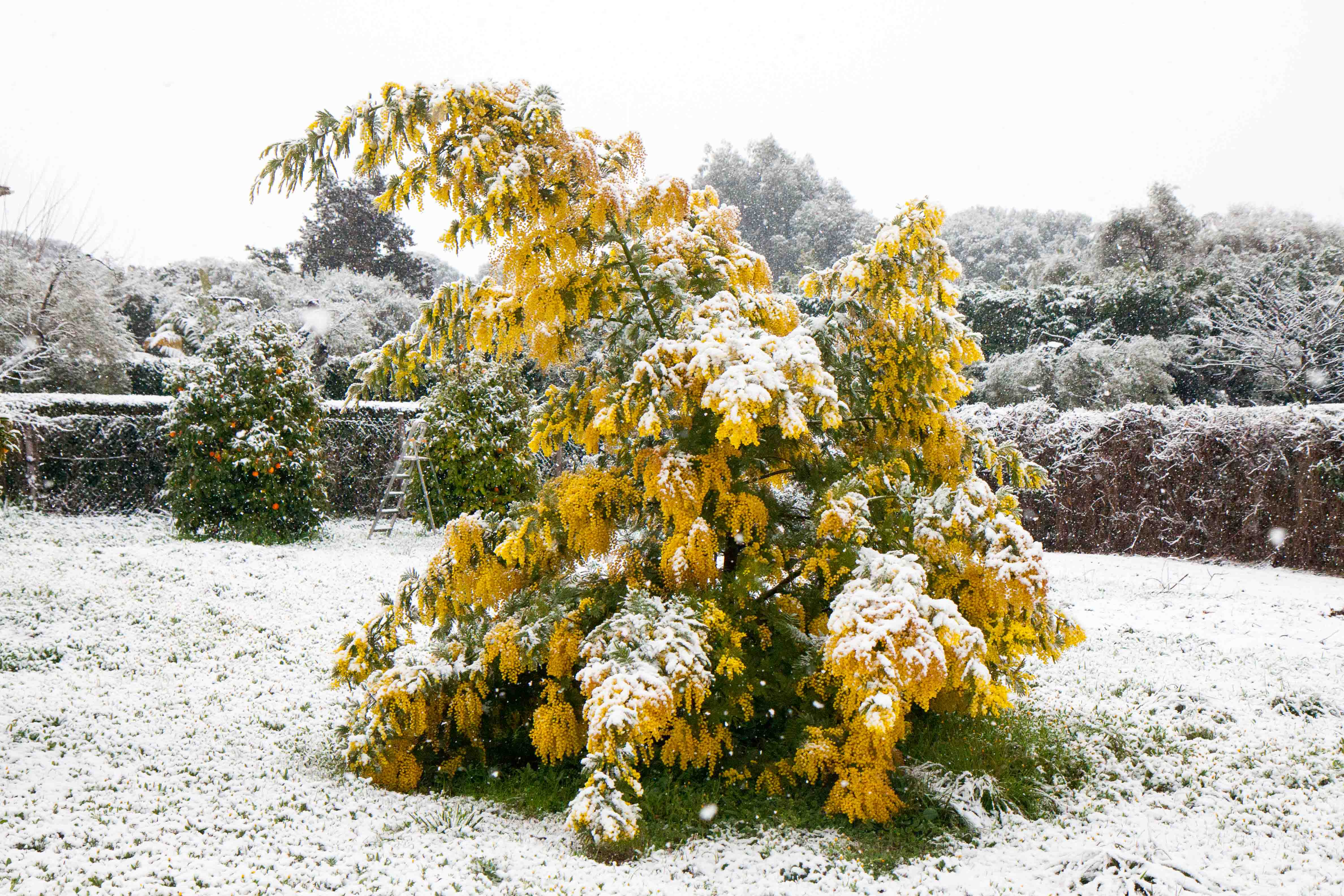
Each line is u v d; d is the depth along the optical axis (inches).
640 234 167.6
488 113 163.0
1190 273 800.3
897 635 132.4
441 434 456.1
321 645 251.8
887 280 173.2
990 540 146.0
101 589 284.5
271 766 167.0
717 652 149.6
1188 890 120.6
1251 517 420.8
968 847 138.3
